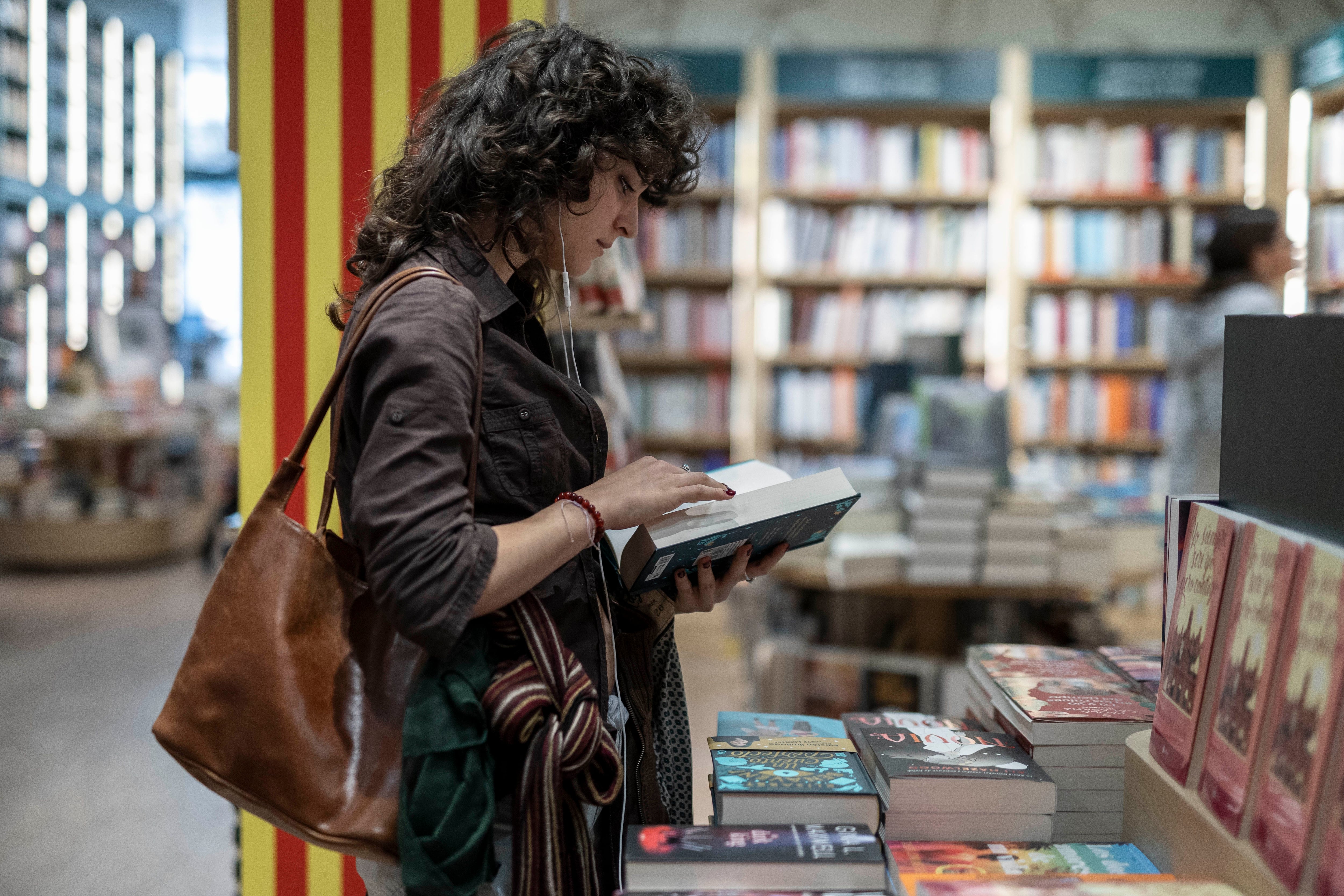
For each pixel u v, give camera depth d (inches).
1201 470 137.9
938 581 128.6
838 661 133.8
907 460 137.4
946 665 129.8
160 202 434.9
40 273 365.1
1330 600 31.2
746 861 39.4
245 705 40.6
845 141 217.5
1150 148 214.7
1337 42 197.3
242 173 75.7
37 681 169.9
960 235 218.2
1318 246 206.2
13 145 355.3
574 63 43.9
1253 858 33.4
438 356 38.7
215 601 41.9
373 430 38.2
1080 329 218.1
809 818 43.4
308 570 42.2
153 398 303.0
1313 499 36.4
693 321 222.2
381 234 45.4
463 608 37.0
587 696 42.3
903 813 44.7
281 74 75.6
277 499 42.9
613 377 112.3
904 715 55.2
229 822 119.2
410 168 46.7
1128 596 215.0
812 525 52.4
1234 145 213.2
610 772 43.2
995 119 218.1
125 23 398.6
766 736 51.6
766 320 221.1
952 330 186.5
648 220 219.8
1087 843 47.8
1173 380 144.3
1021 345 218.2
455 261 44.1
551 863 39.9
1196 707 39.4
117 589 242.5
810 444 227.1
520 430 43.2
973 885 36.6
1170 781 40.6
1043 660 57.6
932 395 139.5
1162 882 36.1
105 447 279.6
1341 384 34.7
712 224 219.8
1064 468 219.5
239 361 76.4
